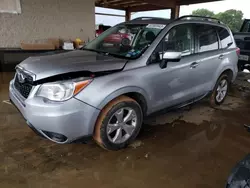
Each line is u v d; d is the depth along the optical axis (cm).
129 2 1073
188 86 320
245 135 307
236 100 462
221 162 243
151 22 308
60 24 674
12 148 248
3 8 574
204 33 338
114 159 239
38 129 213
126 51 278
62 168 220
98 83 216
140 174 218
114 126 240
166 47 280
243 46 620
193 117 360
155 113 289
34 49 614
